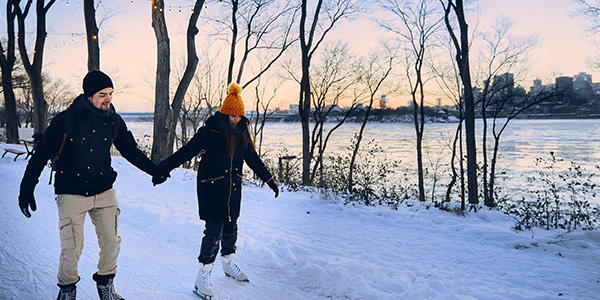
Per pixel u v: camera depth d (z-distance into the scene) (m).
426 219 7.65
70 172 2.60
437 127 80.00
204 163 3.41
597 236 6.33
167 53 15.13
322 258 4.80
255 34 18.56
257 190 9.98
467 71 13.17
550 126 107.62
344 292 3.85
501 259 5.31
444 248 5.79
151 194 8.38
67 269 2.61
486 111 13.67
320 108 17.77
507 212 8.62
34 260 3.62
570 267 4.98
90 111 2.58
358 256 5.18
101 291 2.81
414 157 31.41
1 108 34.31
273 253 4.88
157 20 14.80
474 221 7.76
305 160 14.45
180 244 5.16
